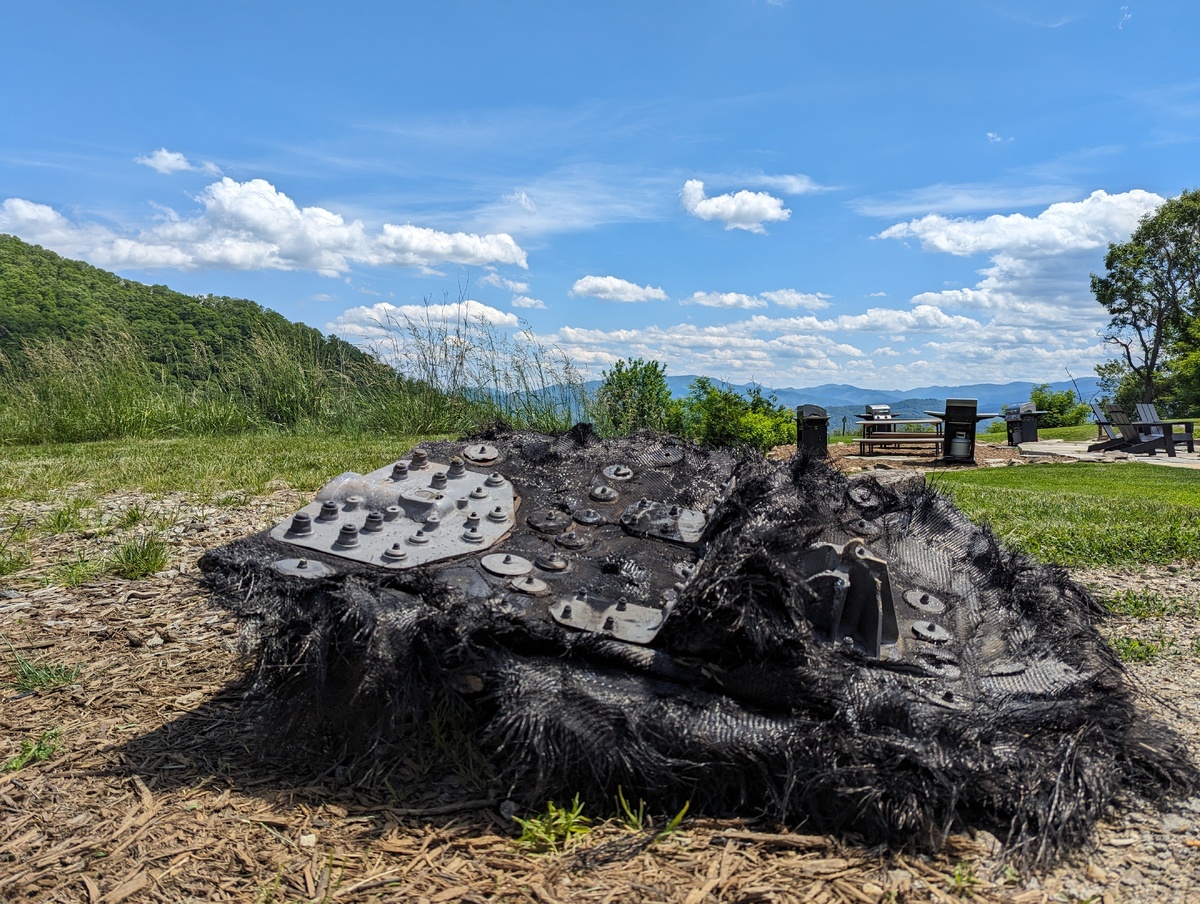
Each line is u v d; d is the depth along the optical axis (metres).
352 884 2.17
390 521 3.17
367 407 14.48
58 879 2.20
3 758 2.86
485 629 2.55
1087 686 2.80
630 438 4.07
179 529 6.05
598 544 3.24
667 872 2.22
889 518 3.77
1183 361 39.12
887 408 19.03
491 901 2.11
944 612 3.25
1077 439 23.23
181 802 2.57
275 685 2.65
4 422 13.00
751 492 3.14
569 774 2.50
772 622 2.51
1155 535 6.29
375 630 2.47
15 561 5.12
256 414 14.78
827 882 2.20
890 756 2.42
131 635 3.99
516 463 3.78
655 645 2.64
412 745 2.83
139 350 15.72
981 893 2.16
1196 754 2.88
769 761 2.41
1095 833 2.43
